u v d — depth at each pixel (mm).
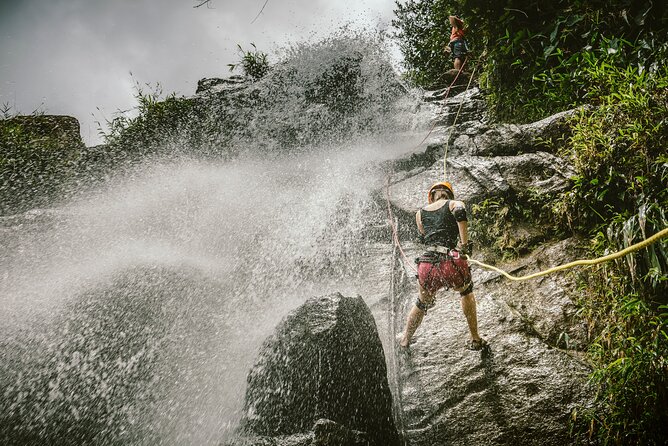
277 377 3215
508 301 4332
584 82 5684
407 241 5824
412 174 6504
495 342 3912
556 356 3666
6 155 7871
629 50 5617
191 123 9289
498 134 6020
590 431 3117
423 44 12586
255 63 11117
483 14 7441
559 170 5109
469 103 8562
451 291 4664
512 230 5039
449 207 4016
